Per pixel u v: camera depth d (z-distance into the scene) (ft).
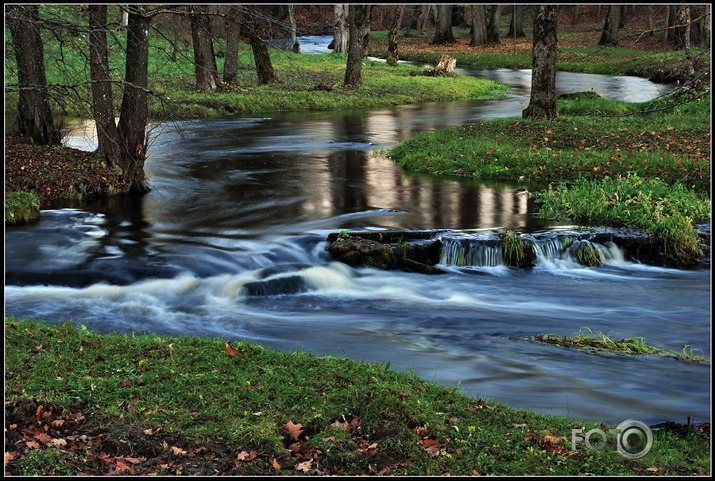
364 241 46.26
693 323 37.42
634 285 43.93
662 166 63.62
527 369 29.99
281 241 47.44
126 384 23.45
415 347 32.81
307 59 178.19
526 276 45.39
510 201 59.26
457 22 289.94
